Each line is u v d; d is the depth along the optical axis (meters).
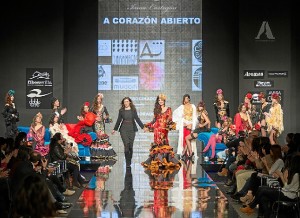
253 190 11.50
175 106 23.33
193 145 20.30
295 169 9.95
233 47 23.34
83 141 19.41
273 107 20.98
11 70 22.25
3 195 9.78
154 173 16.77
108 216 10.96
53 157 13.55
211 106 23.31
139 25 23.39
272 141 19.72
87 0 23.41
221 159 19.00
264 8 22.31
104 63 23.36
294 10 22.91
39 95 22.25
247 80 22.31
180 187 14.21
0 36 22.25
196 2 23.36
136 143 23.23
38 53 22.30
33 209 6.83
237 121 19.88
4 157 11.50
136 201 12.40
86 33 23.38
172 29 23.36
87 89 23.36
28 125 22.25
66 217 10.90
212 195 13.10
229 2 23.31
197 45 23.28
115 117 23.36
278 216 10.27
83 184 14.45
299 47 22.89
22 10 22.30
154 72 23.34
